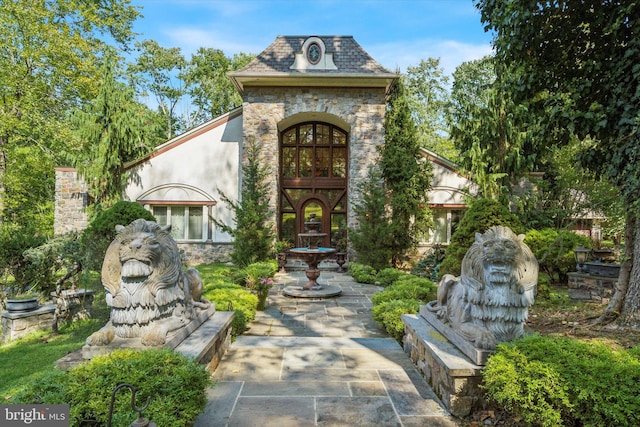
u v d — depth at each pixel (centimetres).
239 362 462
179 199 1521
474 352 325
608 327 583
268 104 1435
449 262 758
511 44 620
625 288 611
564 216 1281
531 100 702
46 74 1556
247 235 1289
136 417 236
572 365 275
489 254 329
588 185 1155
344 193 1595
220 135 1532
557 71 658
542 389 267
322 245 1583
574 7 584
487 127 1306
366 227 1312
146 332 345
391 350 512
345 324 686
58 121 1470
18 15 1428
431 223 1439
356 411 338
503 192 1314
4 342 698
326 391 379
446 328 399
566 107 617
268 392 376
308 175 1608
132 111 1441
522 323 343
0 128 1414
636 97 524
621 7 538
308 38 1426
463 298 369
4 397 414
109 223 713
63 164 1722
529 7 580
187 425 280
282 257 1373
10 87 1478
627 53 534
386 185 1443
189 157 1523
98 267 719
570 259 1090
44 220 1873
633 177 526
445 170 1520
